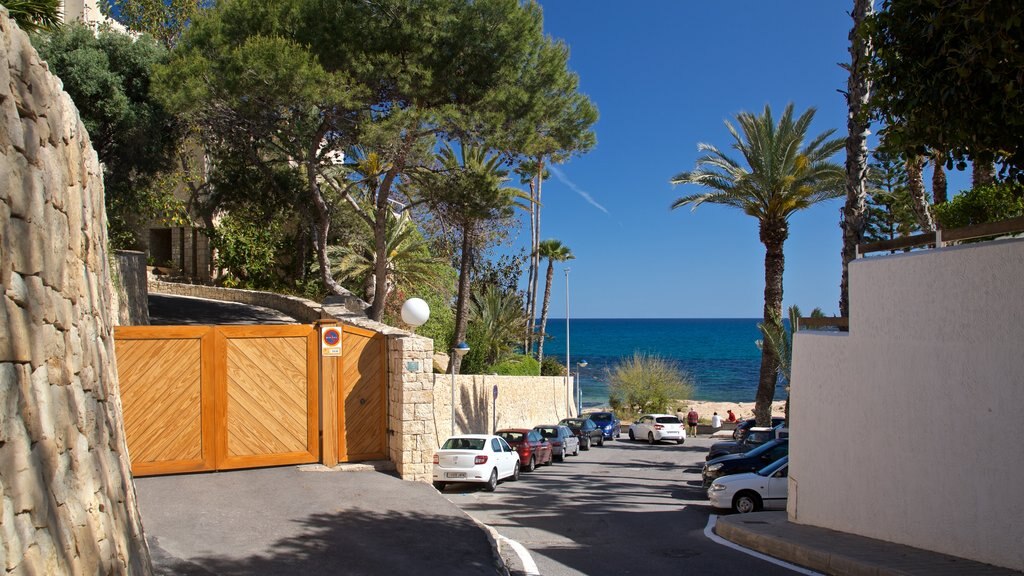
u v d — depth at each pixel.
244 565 8.32
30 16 8.66
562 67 20.28
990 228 8.54
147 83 22.70
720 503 15.07
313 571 8.30
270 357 13.08
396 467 13.34
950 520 8.83
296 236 32.06
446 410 25.27
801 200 24.64
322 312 20.31
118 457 6.67
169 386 12.41
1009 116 8.17
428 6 18.59
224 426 12.68
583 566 10.03
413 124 17.95
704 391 76.38
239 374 12.84
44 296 4.76
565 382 41.78
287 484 12.00
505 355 38.25
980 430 8.32
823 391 11.93
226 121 20.11
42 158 4.99
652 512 15.16
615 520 14.12
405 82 18.22
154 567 7.98
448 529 10.30
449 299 37.38
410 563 8.83
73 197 5.88
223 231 30.69
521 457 22.95
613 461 27.02
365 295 30.88
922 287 9.35
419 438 13.12
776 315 25.08
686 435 42.03
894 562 8.57
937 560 8.54
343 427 13.53
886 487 10.13
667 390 50.25
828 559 9.39
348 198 23.33
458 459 17.98
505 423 31.48
